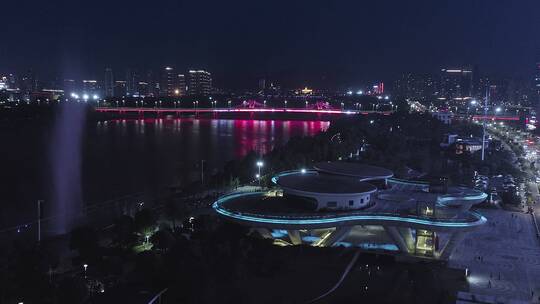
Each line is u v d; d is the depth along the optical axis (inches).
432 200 7194.9
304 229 6156.5
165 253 5438.0
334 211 6501.0
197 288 4729.3
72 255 6205.7
